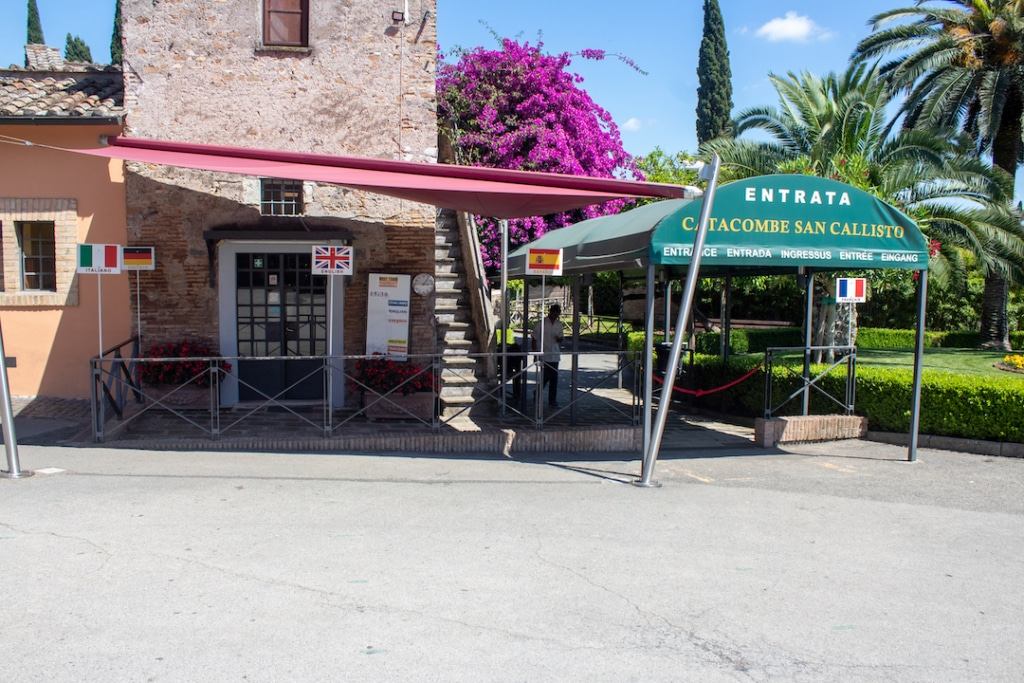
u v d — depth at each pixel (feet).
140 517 21.83
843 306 61.21
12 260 41.68
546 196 31.86
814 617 16.85
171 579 17.43
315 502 24.09
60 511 22.16
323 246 35.94
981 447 36.50
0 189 41.29
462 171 30.78
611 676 13.91
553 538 21.38
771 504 26.30
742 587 18.38
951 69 74.38
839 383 41.32
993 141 82.07
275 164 31.45
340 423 34.04
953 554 21.59
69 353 41.70
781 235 31.04
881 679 14.21
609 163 75.15
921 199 63.16
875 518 25.03
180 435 34.12
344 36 39.70
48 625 15.06
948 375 39.29
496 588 17.63
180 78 39.04
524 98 71.15
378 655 14.32
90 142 40.68
